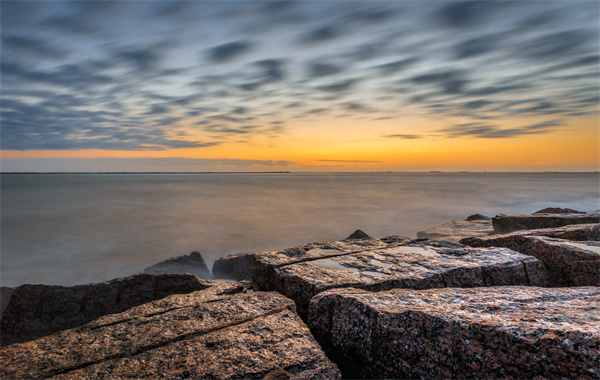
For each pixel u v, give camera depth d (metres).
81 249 21.98
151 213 37.72
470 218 18.19
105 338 3.31
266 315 3.64
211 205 45.50
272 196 60.00
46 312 5.46
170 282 6.38
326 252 5.86
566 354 2.08
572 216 9.21
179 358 2.88
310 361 2.79
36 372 2.80
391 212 37.19
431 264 4.92
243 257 12.10
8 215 36.12
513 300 3.24
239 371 2.66
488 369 2.38
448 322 2.66
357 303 3.31
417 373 2.74
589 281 4.59
